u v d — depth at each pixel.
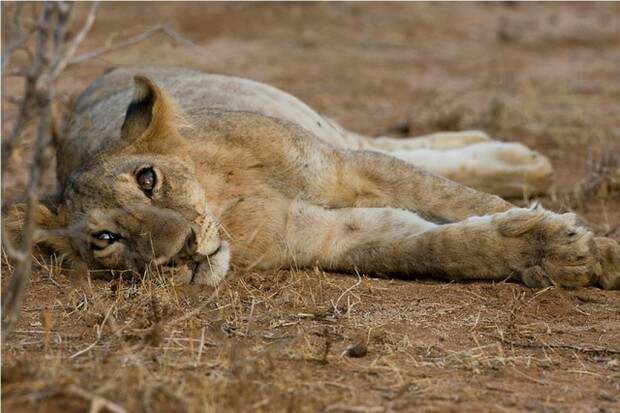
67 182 11.07
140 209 9.59
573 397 7.43
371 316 9.04
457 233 9.94
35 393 6.95
